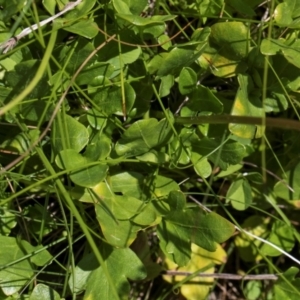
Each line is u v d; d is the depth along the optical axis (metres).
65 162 0.22
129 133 0.23
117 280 0.24
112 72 0.24
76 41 0.23
